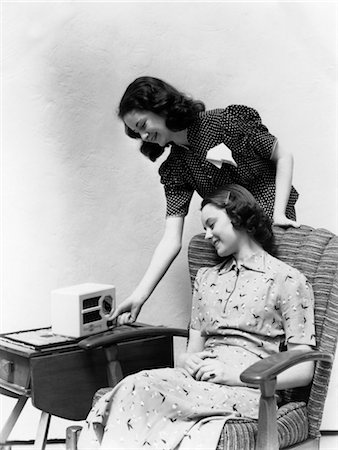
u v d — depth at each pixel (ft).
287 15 8.27
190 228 8.48
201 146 7.13
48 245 8.30
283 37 8.28
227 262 6.88
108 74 8.21
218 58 8.24
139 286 7.28
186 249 8.50
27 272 8.30
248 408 5.77
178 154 7.41
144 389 5.47
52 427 8.48
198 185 7.42
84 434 5.64
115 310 7.06
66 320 6.63
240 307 6.41
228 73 8.25
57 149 8.24
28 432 8.46
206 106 8.25
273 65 8.29
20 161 8.21
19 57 8.14
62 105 8.20
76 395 6.43
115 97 8.24
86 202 8.32
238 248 6.64
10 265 8.29
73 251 8.33
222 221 6.54
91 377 6.55
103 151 8.29
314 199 8.48
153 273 7.32
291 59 8.30
